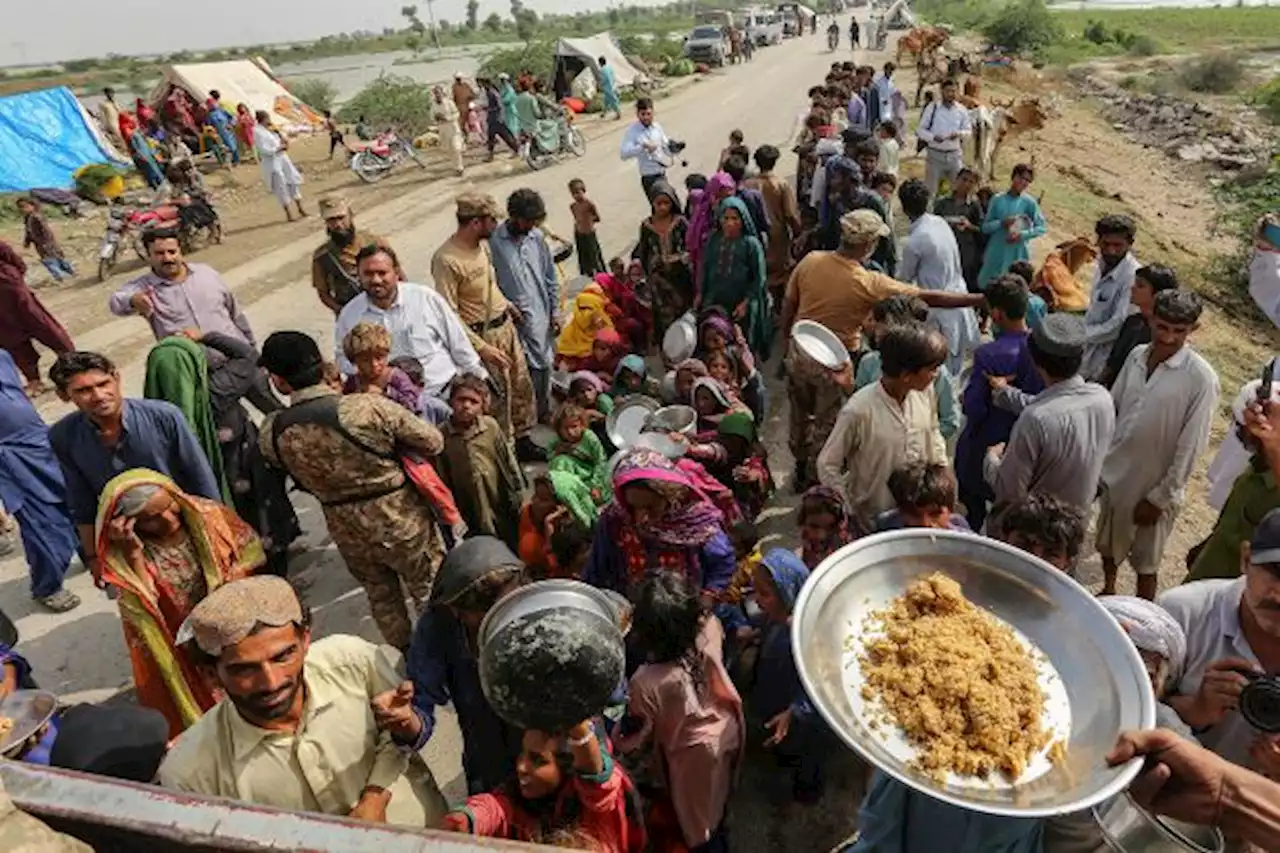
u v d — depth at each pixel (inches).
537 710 69.2
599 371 294.2
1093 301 219.0
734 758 119.7
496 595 104.1
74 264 538.3
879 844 104.0
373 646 99.6
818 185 346.0
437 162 772.0
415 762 100.4
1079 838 78.1
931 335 142.8
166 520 135.3
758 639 149.9
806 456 227.5
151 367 178.9
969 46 1768.0
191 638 84.7
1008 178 605.0
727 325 235.3
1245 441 131.8
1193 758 63.9
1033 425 142.4
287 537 209.9
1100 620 76.1
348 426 143.7
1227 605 98.6
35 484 197.8
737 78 1270.9
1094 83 1482.5
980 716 71.9
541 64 1270.9
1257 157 895.7
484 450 180.4
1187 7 3280.0
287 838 41.8
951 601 81.7
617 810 92.0
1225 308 491.5
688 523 137.4
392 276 190.5
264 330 386.3
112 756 88.6
